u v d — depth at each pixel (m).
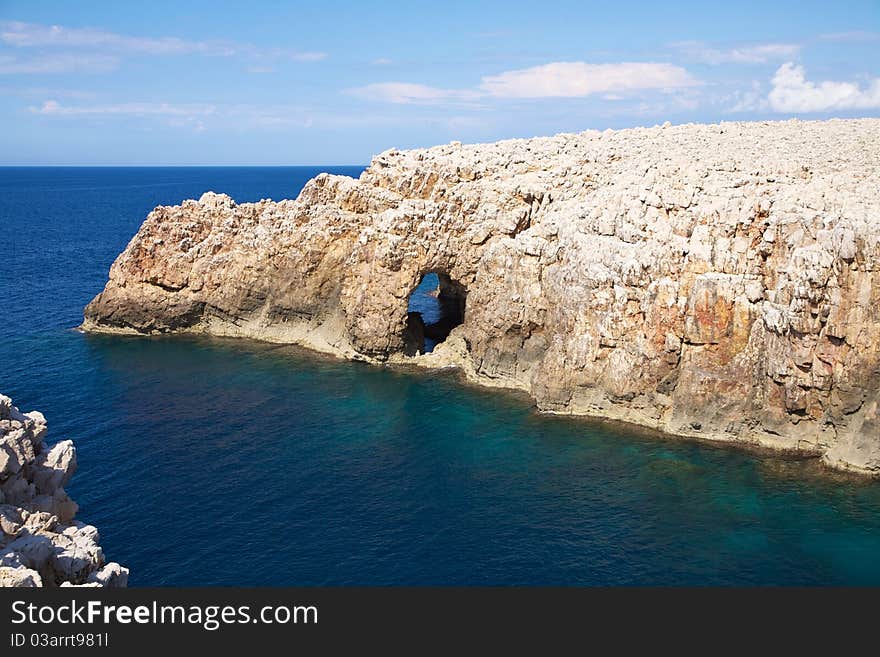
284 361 87.25
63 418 67.75
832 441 60.12
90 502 52.28
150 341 94.75
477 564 45.41
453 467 59.12
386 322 85.19
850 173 69.44
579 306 70.38
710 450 62.09
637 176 79.81
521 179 88.38
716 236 64.44
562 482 56.47
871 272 55.44
